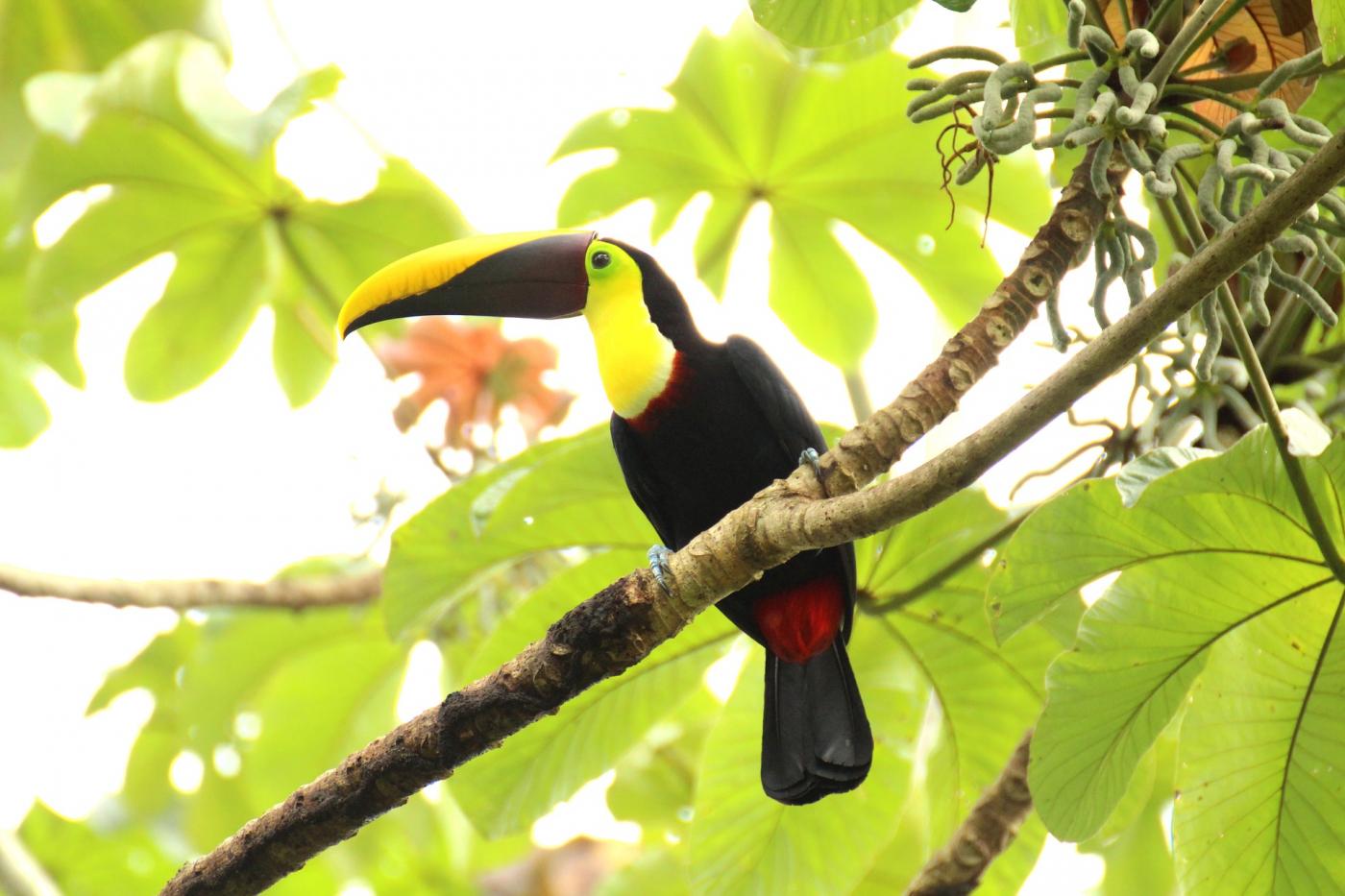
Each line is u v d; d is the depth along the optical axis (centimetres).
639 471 959
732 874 1005
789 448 963
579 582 986
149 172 1227
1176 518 718
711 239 1212
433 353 1263
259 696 1408
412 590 977
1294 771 771
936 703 1124
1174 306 606
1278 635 758
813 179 1178
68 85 1188
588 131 1182
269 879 789
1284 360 927
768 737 913
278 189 1248
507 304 987
